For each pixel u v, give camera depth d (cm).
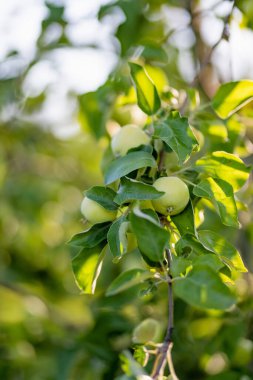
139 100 105
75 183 216
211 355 138
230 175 98
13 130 198
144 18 154
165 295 144
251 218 149
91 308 149
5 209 210
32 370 166
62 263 210
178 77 156
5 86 176
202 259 91
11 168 217
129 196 91
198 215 107
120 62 145
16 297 201
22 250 212
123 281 100
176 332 142
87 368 158
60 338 164
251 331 141
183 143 96
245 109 125
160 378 94
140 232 89
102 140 143
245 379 131
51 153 211
